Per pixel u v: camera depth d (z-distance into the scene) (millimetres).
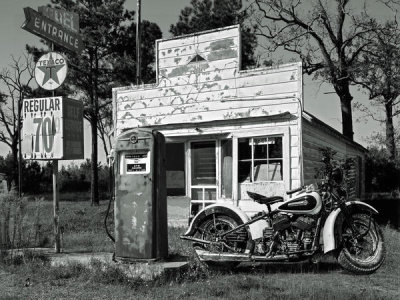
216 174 12273
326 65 28906
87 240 10039
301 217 6754
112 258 6914
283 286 6027
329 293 5555
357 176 22578
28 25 7742
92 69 29922
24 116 8305
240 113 11914
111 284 6195
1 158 49781
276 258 6656
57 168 8203
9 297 5562
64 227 12750
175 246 8766
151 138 6750
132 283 6102
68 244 9469
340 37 28953
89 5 29953
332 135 14828
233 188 11898
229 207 7172
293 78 11312
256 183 11602
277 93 11484
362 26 27828
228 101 12086
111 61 29609
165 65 13047
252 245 6855
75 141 8352
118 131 13641
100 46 29969
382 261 6785
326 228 6582
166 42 13039
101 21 29391
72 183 48375
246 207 11656
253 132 11742
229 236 7047
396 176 35438
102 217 16781
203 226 7297
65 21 8742
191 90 12648
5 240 8172
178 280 6301
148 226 6688
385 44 27203
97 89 30047
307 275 6801
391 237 10812
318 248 6676
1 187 9750
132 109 13469
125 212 6836
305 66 29734
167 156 13000
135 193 6789
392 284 6281
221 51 12250
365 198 28219
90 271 6645
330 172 7004
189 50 12703
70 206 27281
